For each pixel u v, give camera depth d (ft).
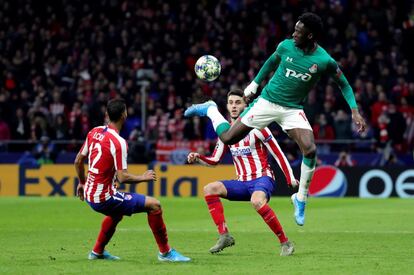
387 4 242.58
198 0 253.03
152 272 71.67
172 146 204.23
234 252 87.45
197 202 173.99
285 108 86.12
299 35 84.17
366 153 199.11
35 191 201.98
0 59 246.47
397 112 198.90
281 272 71.72
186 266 75.66
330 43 231.71
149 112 214.48
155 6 253.44
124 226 119.85
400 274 70.74
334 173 193.67
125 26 243.40
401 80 211.41
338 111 202.80
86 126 212.02
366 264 77.15
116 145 76.28
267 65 87.61
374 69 221.87
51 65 239.30
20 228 118.93
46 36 249.14
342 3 245.86
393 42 233.96
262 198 84.48
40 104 220.02
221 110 208.85
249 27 240.53
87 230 115.44
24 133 215.51
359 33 234.58
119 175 76.28
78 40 244.83
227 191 86.58
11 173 203.62
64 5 257.96
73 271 72.38
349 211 147.43
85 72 234.38
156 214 78.07
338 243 96.73
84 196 78.69
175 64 225.76
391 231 111.96
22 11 257.55
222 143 89.76
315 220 129.39
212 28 241.55
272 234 107.76
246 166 87.15
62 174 201.05
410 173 189.67
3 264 77.20
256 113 86.17
